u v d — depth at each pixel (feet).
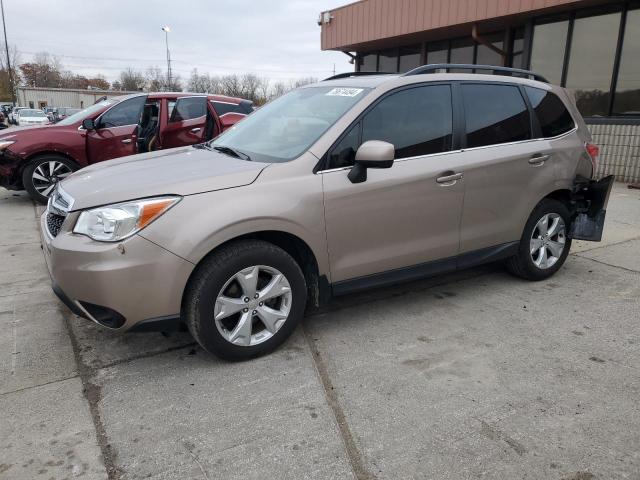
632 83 30.73
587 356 10.55
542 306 13.08
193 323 9.55
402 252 11.74
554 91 14.93
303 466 7.38
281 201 9.89
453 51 43.50
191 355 10.54
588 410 8.69
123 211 8.89
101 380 9.60
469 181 12.36
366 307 13.00
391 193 11.18
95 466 7.38
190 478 7.15
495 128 13.12
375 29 44.50
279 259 10.07
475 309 12.89
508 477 7.17
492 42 40.09
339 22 48.73
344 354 10.59
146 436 8.02
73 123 25.17
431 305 13.14
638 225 21.35
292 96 13.47
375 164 10.09
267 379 9.62
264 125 12.66
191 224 9.13
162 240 8.95
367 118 11.13
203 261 9.45
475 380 9.61
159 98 25.90
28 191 24.36
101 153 25.07
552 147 14.08
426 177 11.63
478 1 35.47
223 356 9.94
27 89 177.37
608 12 31.07
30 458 7.52
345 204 10.64
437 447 7.78
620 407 8.78
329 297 11.08
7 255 17.03
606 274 15.53
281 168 10.18
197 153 12.16
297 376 9.75
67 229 9.34
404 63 48.42
